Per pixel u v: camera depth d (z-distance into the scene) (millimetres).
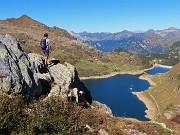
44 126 19172
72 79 33125
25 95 22641
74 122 22297
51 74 32125
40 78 28031
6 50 23141
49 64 34906
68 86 30812
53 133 19250
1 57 22312
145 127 28688
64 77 32344
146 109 173000
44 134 18641
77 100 29312
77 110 25094
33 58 33062
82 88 38406
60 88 28641
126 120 28703
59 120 20781
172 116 154875
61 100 24344
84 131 22031
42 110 21016
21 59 25406
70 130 20641
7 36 26594
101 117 26281
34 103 21984
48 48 32938
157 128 30531
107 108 38719
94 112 27297
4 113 18422
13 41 26453
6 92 21062
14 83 21750
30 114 19859
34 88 24125
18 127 18062
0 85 21172
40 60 33312
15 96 21016
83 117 24438
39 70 30328
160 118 152500
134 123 28297
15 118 18438
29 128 18266
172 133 30875
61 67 34312
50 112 21484
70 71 34562
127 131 26562
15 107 19484
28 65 25719
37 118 19609
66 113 22688
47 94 26641
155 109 173875
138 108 175500
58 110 22344
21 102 20578
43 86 27781
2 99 19406
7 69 21922
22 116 19234
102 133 23781
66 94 27812
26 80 23359
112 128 24891
